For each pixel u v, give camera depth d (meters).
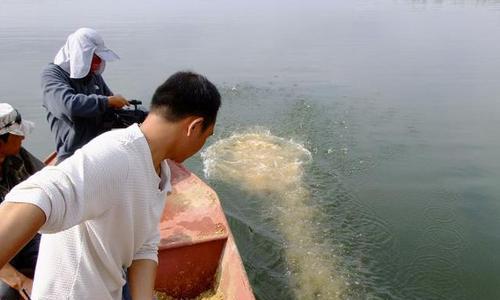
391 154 7.30
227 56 13.52
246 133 7.96
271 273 4.58
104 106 4.00
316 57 13.58
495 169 6.88
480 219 5.56
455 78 11.38
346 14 23.48
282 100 9.76
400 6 27.31
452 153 7.39
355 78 11.43
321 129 8.25
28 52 13.05
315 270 4.59
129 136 1.64
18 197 1.39
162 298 3.79
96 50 4.07
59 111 3.92
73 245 1.74
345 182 6.39
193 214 4.37
